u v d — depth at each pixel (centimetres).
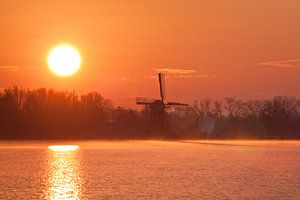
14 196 16775
